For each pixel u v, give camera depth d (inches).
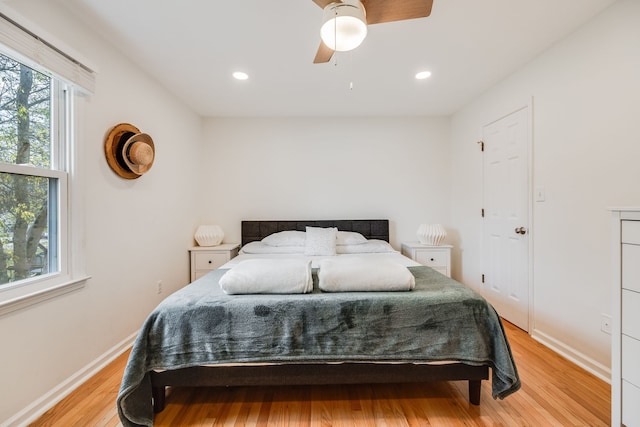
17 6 52.3
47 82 60.2
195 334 52.7
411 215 139.4
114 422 53.1
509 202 98.3
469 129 122.1
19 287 53.3
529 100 87.5
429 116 139.5
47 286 58.4
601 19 65.7
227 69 91.4
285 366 54.0
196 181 132.3
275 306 54.2
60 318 60.9
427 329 54.3
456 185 134.0
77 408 56.7
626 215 44.8
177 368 51.9
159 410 55.0
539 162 84.5
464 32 72.6
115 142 77.1
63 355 61.5
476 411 55.2
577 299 72.9
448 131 139.5
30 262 57.1
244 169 138.9
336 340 53.5
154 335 52.5
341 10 48.6
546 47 80.0
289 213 139.5
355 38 54.1
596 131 67.6
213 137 138.1
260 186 139.3
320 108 127.3
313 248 115.6
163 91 103.3
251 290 58.8
